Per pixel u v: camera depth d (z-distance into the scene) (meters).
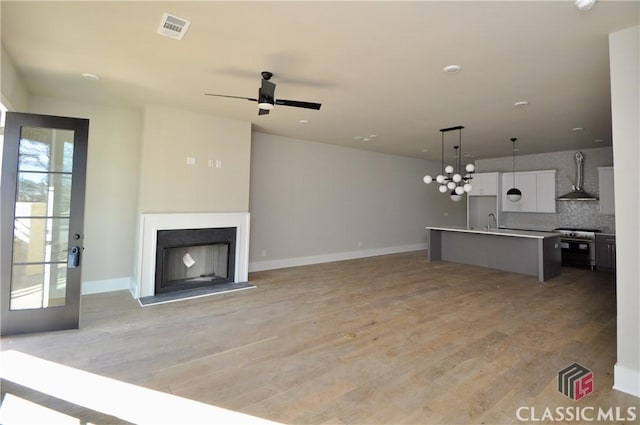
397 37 2.66
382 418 2.02
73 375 2.47
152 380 2.42
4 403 2.13
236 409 2.10
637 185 2.35
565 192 7.62
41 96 4.24
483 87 3.72
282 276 5.84
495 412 2.09
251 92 4.03
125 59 3.14
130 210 4.89
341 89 3.83
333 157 7.43
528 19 2.37
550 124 5.28
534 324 3.60
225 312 3.92
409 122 5.25
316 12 2.32
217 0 2.20
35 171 3.31
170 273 4.89
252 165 6.17
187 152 4.89
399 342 3.11
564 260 7.04
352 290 4.96
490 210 9.12
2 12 2.37
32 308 3.24
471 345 3.06
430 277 5.88
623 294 2.39
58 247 3.37
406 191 9.06
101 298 4.40
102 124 4.68
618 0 2.11
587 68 3.20
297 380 2.44
